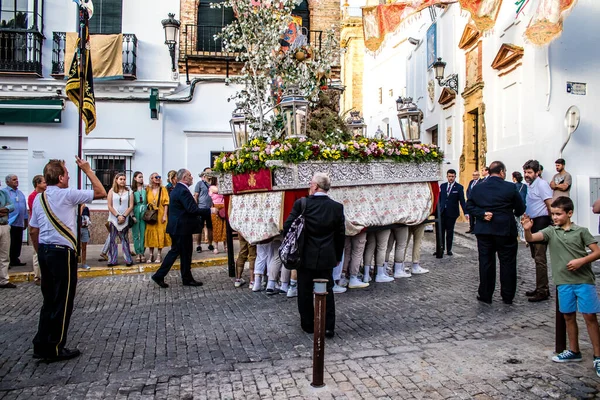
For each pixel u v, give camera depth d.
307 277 5.93
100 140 14.54
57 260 5.30
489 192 7.07
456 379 4.59
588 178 12.46
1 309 7.78
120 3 14.81
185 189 9.08
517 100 13.59
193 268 11.17
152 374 4.92
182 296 8.38
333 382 4.61
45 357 5.30
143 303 7.93
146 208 11.30
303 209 5.81
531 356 5.09
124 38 14.57
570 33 12.66
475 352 5.25
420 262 10.70
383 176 8.36
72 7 14.60
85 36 9.19
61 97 14.41
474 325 6.21
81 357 5.44
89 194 5.41
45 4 14.52
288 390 4.46
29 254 12.77
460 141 17.47
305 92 10.06
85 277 10.25
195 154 14.92
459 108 17.58
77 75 10.05
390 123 26.36
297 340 5.84
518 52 13.08
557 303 5.02
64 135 14.48
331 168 7.74
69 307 5.41
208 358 5.34
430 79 20.62
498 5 11.64
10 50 14.21
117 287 9.23
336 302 7.50
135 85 14.61
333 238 5.91
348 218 7.80
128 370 5.04
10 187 11.15
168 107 14.80
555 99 12.52
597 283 7.91
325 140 8.59
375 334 5.99
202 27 15.54
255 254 8.80
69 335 6.22
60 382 4.76
